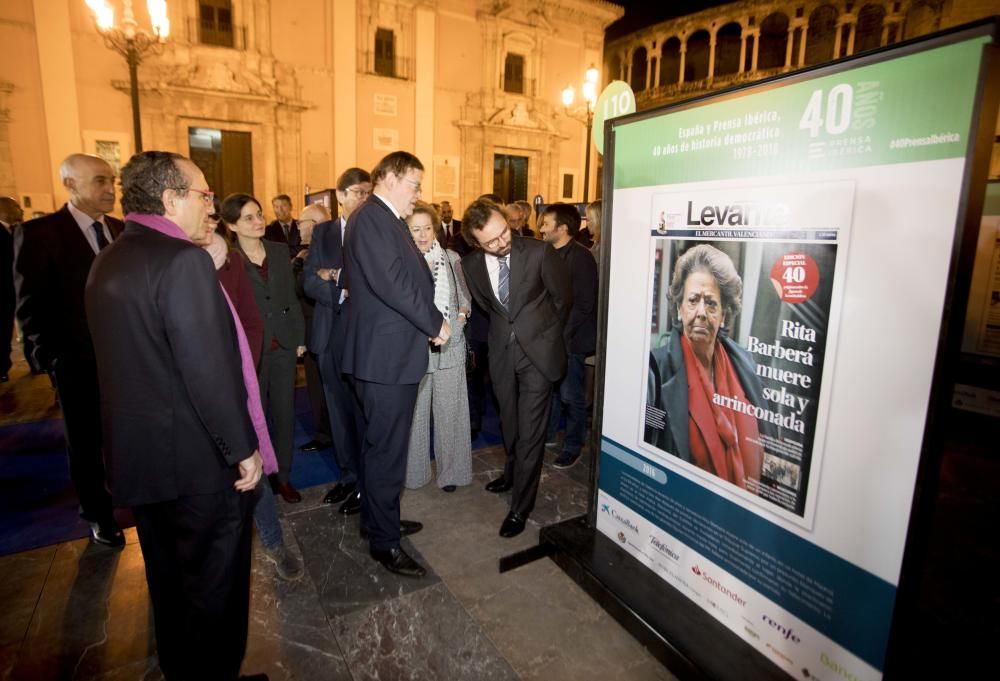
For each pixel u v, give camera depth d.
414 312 2.09
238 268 2.51
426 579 2.27
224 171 12.86
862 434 1.34
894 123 1.21
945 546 1.65
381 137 14.41
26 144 10.89
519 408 2.53
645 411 1.99
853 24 18.33
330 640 1.93
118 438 1.39
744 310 1.58
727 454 1.69
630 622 1.89
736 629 1.73
